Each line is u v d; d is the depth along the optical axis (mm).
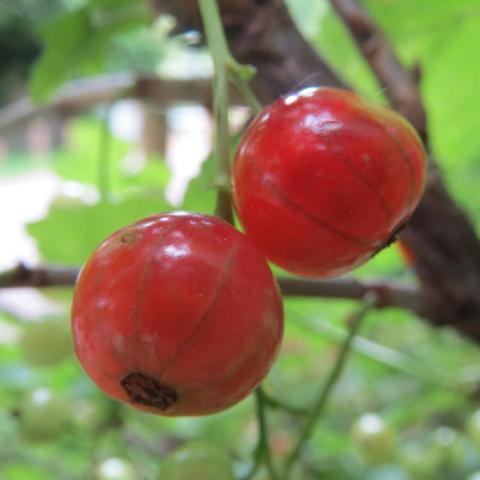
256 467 54
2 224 311
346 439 98
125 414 88
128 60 151
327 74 57
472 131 89
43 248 78
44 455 96
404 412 90
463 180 111
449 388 81
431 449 96
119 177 113
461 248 62
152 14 65
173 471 54
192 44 59
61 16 80
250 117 56
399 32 81
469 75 84
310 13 91
